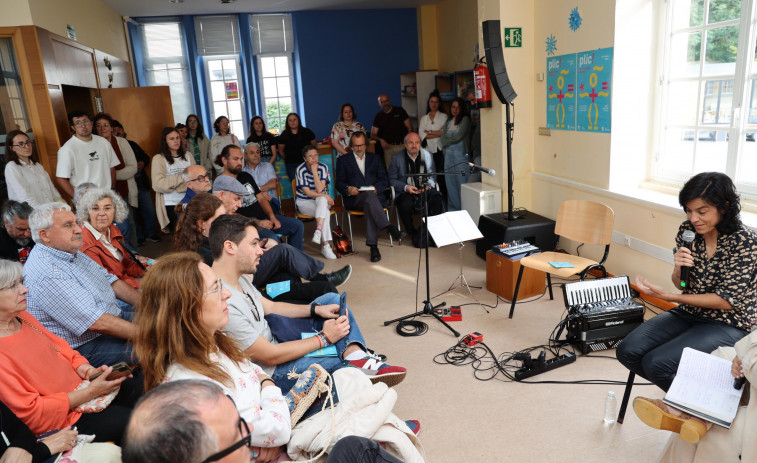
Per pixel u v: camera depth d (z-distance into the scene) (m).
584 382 2.87
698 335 2.25
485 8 5.02
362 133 5.59
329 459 1.46
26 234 3.04
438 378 3.00
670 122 3.85
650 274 3.77
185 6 8.15
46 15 5.14
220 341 1.66
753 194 3.19
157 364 1.48
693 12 3.56
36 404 1.71
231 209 3.80
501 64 4.50
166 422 0.79
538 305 3.93
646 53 3.87
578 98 4.34
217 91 9.57
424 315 3.86
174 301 1.49
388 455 1.53
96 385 1.92
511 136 4.62
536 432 2.46
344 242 5.45
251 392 1.59
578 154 4.44
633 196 3.81
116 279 2.74
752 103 3.15
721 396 1.77
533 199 5.25
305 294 2.96
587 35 4.12
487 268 4.25
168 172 5.44
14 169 4.14
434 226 3.68
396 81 9.86
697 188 2.18
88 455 1.64
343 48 9.52
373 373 2.14
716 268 2.29
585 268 3.42
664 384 2.20
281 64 9.68
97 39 7.01
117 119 6.71
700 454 1.81
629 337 2.41
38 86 4.79
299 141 7.06
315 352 2.19
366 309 4.05
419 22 9.54
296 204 5.51
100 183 4.90
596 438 2.40
